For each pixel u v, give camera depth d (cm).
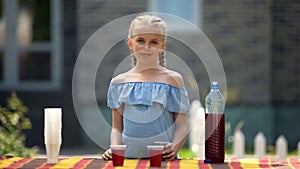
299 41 2117
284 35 2123
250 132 2108
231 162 684
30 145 2125
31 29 2248
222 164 669
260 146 1527
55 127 673
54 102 2131
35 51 2241
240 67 2112
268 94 2111
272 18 2117
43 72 2230
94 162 679
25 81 2242
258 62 2116
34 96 2152
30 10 2252
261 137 1527
